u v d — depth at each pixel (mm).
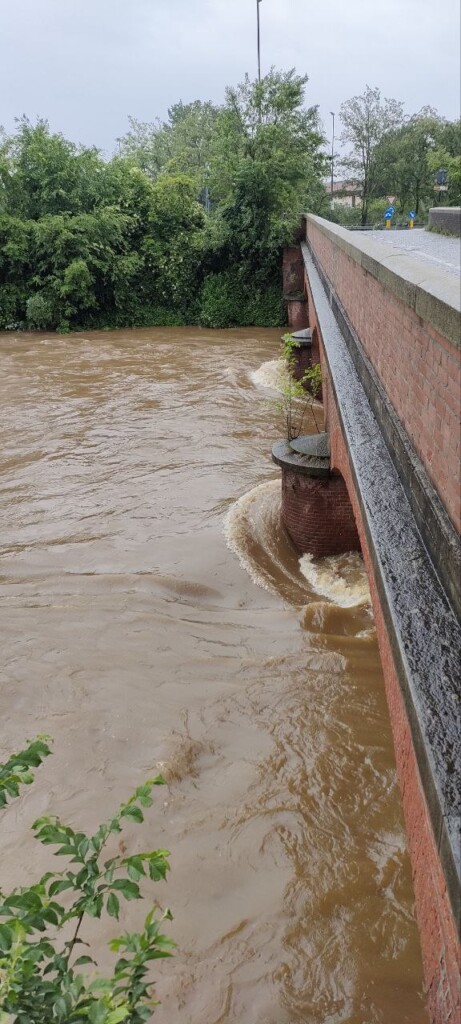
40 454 14117
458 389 3014
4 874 5008
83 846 2057
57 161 31391
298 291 30453
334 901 4781
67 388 19406
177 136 56188
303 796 5676
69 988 1787
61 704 6816
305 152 32125
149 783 2193
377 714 6602
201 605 8773
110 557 9875
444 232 20734
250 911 4719
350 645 7695
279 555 10016
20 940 1822
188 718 6605
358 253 6711
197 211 33094
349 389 6504
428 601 3297
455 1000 2281
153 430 15523
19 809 5582
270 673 7262
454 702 2807
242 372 21031
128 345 26625
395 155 49938
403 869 5004
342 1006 4125
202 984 4250
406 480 4242
